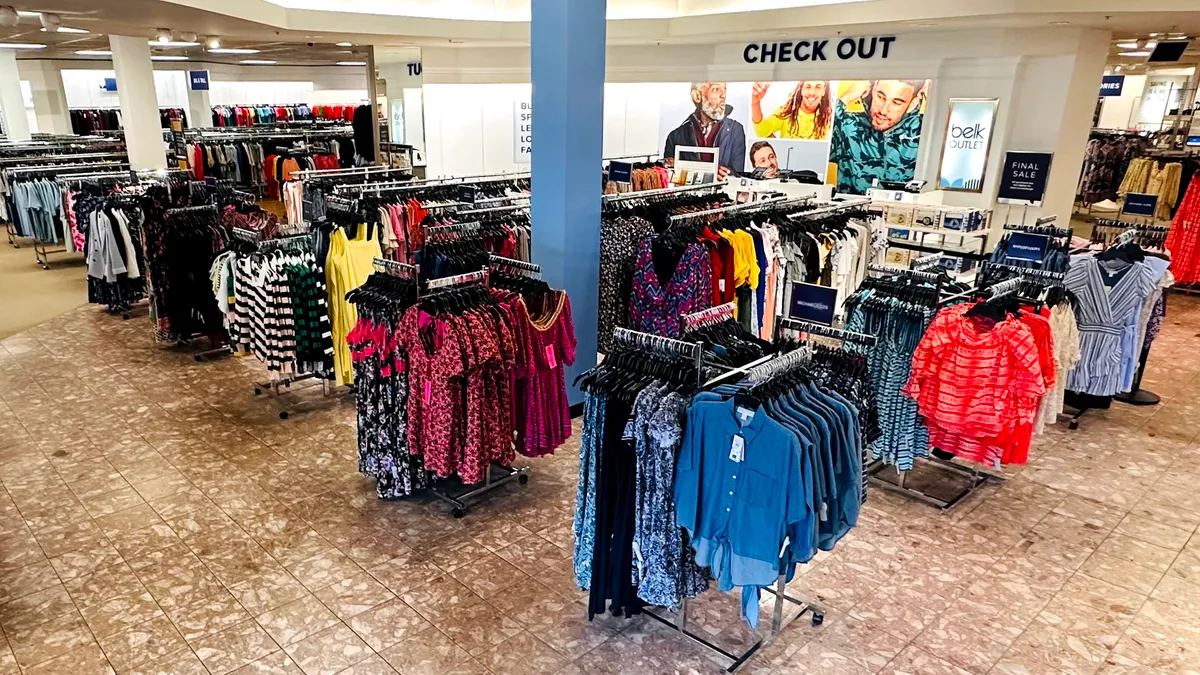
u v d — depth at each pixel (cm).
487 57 1308
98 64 1933
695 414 279
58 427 553
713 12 988
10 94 1488
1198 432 576
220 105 2256
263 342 541
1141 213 675
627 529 313
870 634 349
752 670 324
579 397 579
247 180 1456
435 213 708
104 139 1409
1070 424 576
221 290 576
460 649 335
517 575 390
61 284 950
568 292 536
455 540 421
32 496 457
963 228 764
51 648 332
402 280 414
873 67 977
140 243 730
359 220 598
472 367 389
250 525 431
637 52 1202
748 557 279
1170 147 1218
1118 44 1027
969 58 893
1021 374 390
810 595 376
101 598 366
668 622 349
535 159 525
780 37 1014
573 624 353
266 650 332
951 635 349
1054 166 866
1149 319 593
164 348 725
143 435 542
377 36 1034
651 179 977
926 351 407
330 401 609
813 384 299
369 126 1439
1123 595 381
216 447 526
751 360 326
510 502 462
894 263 811
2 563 392
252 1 838
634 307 574
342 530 428
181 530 425
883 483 486
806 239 622
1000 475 504
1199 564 409
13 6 700
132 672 318
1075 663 333
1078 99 860
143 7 727
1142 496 480
